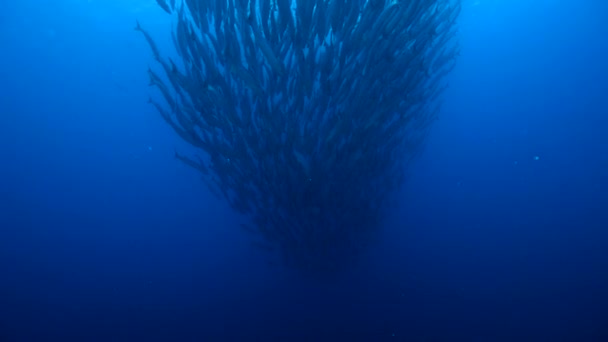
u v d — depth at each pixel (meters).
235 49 4.38
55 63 20.83
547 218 14.19
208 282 14.84
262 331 10.35
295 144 5.92
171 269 17.61
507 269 11.53
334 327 9.80
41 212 30.75
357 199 8.43
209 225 22.84
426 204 16.20
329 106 5.70
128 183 32.78
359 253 10.95
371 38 4.78
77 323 13.94
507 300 10.13
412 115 8.04
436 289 10.86
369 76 5.46
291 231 8.99
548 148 19.20
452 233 13.89
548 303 9.82
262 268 13.62
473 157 19.48
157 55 4.89
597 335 8.39
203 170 7.07
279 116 5.58
